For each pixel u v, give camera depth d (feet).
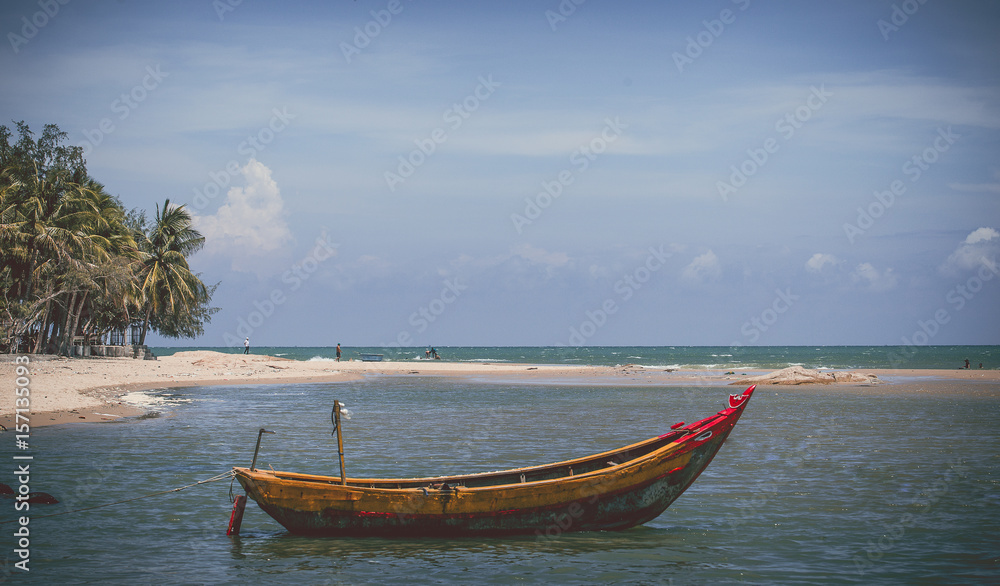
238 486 55.67
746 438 81.05
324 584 34.71
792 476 59.88
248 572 36.37
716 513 48.08
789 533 43.47
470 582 35.09
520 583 34.94
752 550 40.24
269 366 224.74
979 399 129.70
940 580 35.42
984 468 63.10
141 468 61.52
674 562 38.17
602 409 114.93
